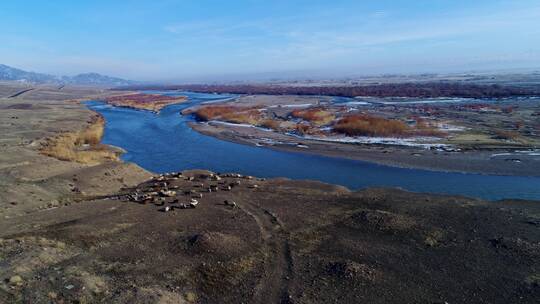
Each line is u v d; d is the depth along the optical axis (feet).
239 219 85.51
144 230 79.25
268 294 57.16
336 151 173.78
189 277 60.64
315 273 62.75
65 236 72.74
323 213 89.81
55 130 213.46
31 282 53.52
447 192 116.78
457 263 65.26
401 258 67.46
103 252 68.49
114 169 130.62
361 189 113.91
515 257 65.82
